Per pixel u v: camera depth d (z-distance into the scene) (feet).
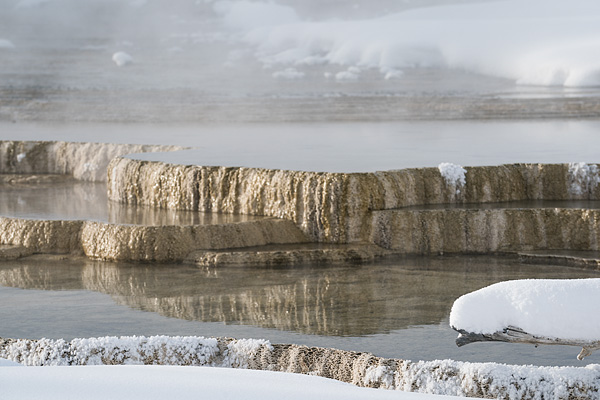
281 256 47.32
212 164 57.77
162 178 58.44
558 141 77.51
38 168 81.51
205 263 47.32
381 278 43.29
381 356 30.25
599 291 17.67
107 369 17.69
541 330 17.74
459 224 50.08
